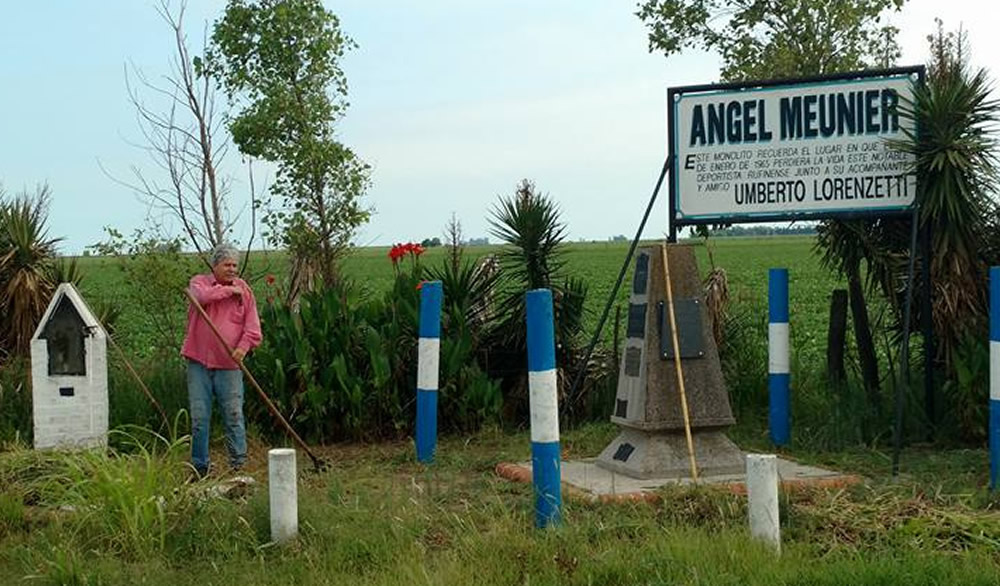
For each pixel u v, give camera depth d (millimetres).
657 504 8250
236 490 8859
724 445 9570
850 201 10812
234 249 10359
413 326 12305
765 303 16469
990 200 10898
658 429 9406
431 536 7629
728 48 15938
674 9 15891
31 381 11422
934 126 10461
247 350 10312
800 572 6457
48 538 7492
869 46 15602
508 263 12977
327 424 11922
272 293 14484
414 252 13102
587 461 10430
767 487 6969
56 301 10617
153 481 7719
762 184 10945
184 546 7316
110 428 11492
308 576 6719
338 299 12477
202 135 14891
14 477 9242
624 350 9891
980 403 10586
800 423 11680
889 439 11047
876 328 12578
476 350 12781
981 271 10984
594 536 7414
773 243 96188
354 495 8797
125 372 12352
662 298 9570
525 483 9367
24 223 12266
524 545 7031
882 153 10758
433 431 10852
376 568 6906
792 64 15328
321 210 14930
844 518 7645
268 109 14453
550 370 7629
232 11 14633
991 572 6500
